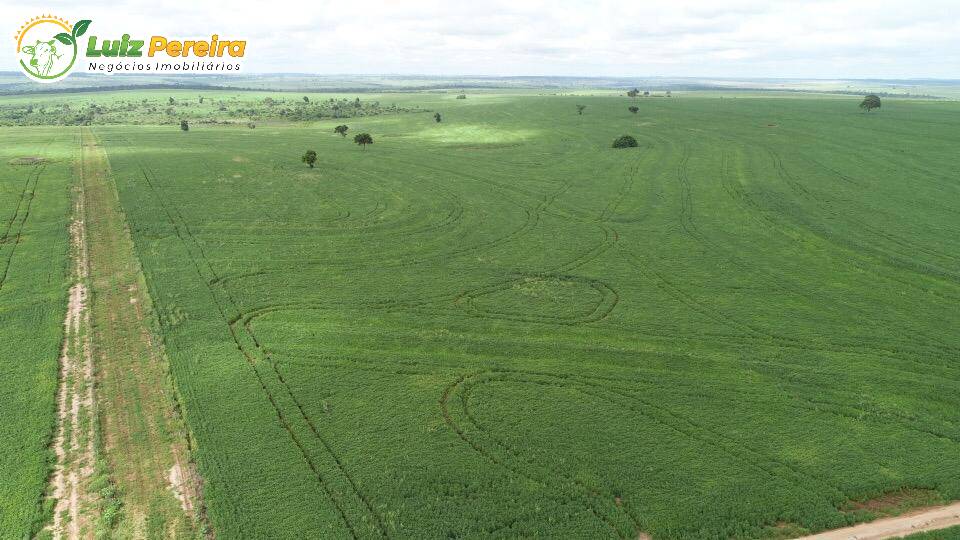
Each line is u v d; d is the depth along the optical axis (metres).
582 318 39.84
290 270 47.91
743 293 43.59
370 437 27.61
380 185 79.50
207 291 43.19
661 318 39.69
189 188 75.25
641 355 34.66
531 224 61.22
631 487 24.66
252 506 23.44
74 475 25.08
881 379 32.06
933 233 55.19
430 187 78.38
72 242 53.62
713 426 28.48
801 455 26.44
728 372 33.06
